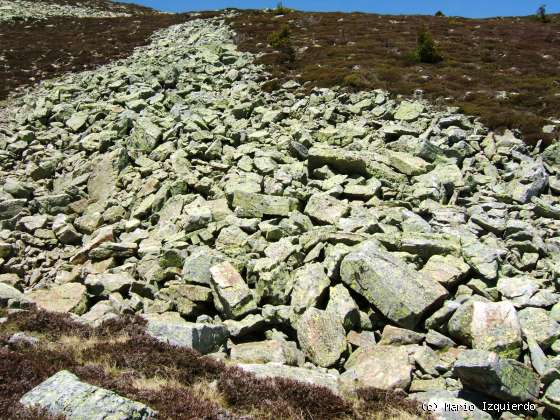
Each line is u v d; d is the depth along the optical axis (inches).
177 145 1117.1
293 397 394.9
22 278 762.2
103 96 1524.4
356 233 666.2
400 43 1838.1
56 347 453.4
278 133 1125.7
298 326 526.3
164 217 863.7
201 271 627.5
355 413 387.2
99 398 317.4
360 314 541.6
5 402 320.5
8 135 1306.6
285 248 645.3
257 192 829.2
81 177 1056.8
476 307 488.4
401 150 987.3
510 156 968.3
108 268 736.3
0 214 933.2
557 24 2235.5
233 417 350.9
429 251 618.2
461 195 848.3
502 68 1544.0
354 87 1358.3
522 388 398.0
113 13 3718.0
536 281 569.9
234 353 501.0
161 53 1931.6
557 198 822.5
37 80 1792.6
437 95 1282.0
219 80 1572.3
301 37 2039.9
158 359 430.0
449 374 443.5
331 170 915.4
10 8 3026.6
